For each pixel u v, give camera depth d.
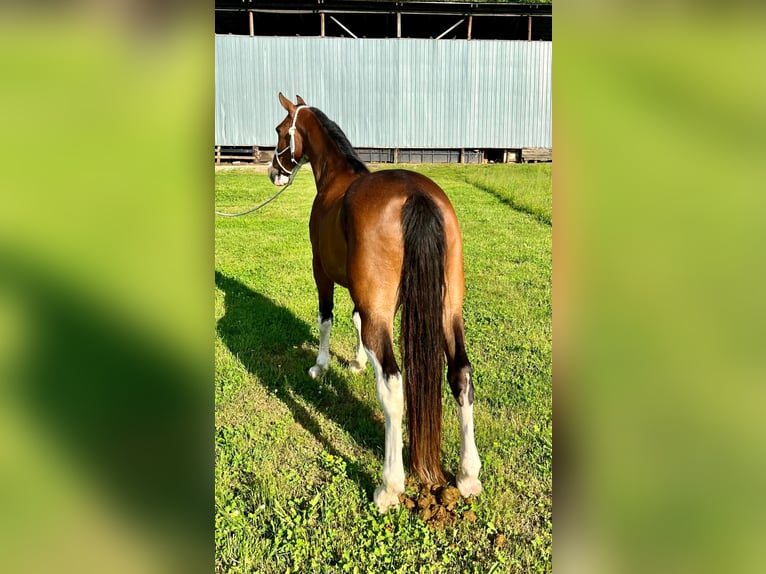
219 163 17.02
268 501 2.52
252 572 2.12
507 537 2.28
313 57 16.80
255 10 16.39
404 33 19.23
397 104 17.34
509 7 16.86
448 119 17.64
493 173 14.70
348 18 17.98
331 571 2.13
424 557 2.18
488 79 17.50
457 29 19.06
